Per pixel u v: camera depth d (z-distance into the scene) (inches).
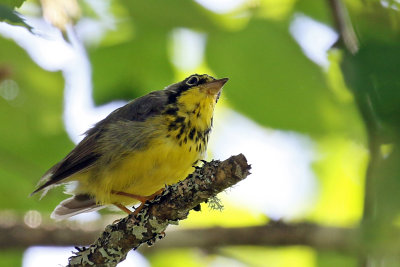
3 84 548.4
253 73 513.0
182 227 498.3
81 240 514.3
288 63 510.3
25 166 581.9
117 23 522.3
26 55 543.2
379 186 173.8
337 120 530.0
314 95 519.8
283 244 475.2
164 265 582.9
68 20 334.6
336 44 299.3
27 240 508.4
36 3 340.5
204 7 505.0
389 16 228.8
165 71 536.1
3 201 593.9
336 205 572.4
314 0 507.8
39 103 565.6
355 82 177.2
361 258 237.9
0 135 574.9
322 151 560.1
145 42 526.6
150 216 316.2
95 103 543.8
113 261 330.6
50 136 577.0
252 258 575.8
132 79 537.0
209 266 580.1
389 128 171.3
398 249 198.8
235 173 285.0
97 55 530.3
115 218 541.3
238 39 505.0
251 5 503.2
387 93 171.3
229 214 568.1
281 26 506.6
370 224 199.5
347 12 319.0
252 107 526.0
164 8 507.5
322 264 555.8
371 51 175.6
